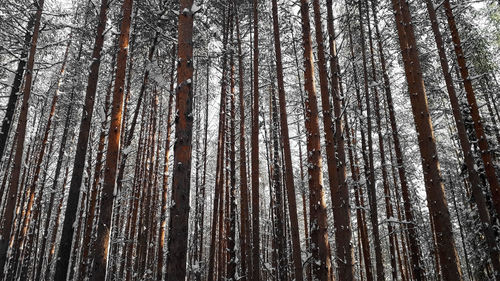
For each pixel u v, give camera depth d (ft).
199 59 48.96
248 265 34.55
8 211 28.02
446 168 61.52
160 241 44.04
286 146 27.09
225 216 50.90
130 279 46.11
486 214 25.91
